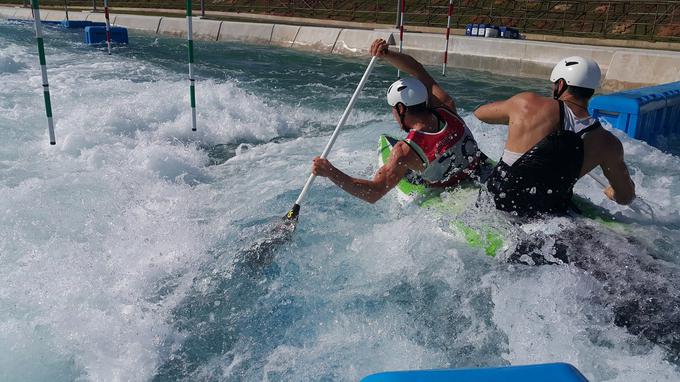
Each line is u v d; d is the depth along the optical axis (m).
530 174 3.39
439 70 13.65
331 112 8.18
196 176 5.52
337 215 4.44
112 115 6.75
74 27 18.03
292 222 3.99
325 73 11.97
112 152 5.75
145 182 5.20
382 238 3.93
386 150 4.66
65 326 3.20
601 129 3.38
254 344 3.14
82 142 5.96
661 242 3.49
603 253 3.23
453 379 1.36
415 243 3.72
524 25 19.86
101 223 4.34
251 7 25.41
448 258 3.54
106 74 9.80
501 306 3.20
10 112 6.81
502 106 3.59
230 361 3.03
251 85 10.07
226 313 3.39
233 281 3.67
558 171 3.36
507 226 3.46
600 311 2.98
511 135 3.49
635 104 6.76
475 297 3.30
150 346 3.11
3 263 3.73
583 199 3.98
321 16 23.75
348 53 15.91
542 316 3.07
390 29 17.73
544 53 13.10
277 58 14.11
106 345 3.09
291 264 3.81
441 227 3.67
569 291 3.08
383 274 3.63
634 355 2.80
